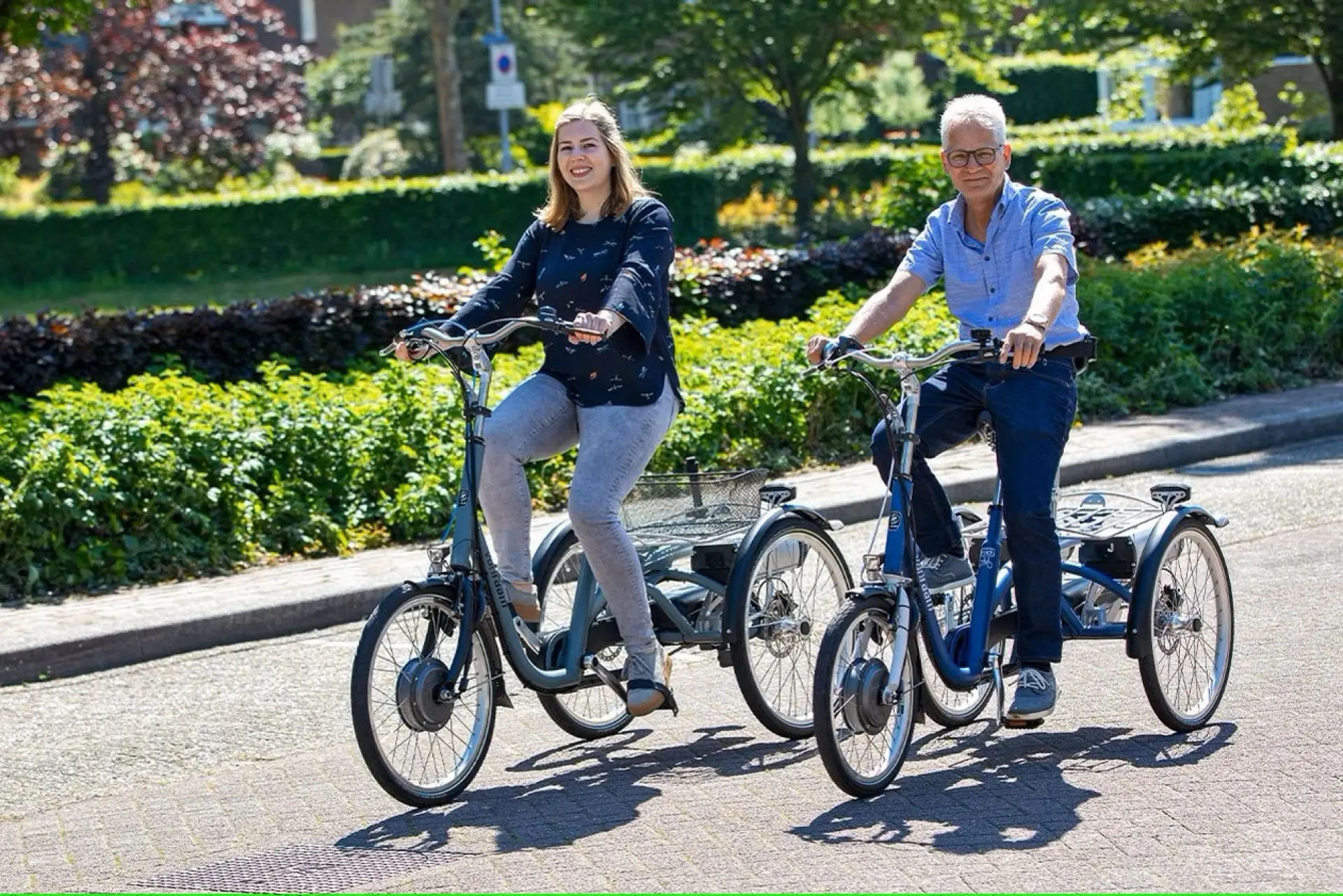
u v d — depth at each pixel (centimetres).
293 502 1149
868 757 643
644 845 601
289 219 3706
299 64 4803
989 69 4159
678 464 1280
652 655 692
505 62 4319
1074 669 808
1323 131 4356
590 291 695
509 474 680
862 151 4269
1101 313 1541
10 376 1357
